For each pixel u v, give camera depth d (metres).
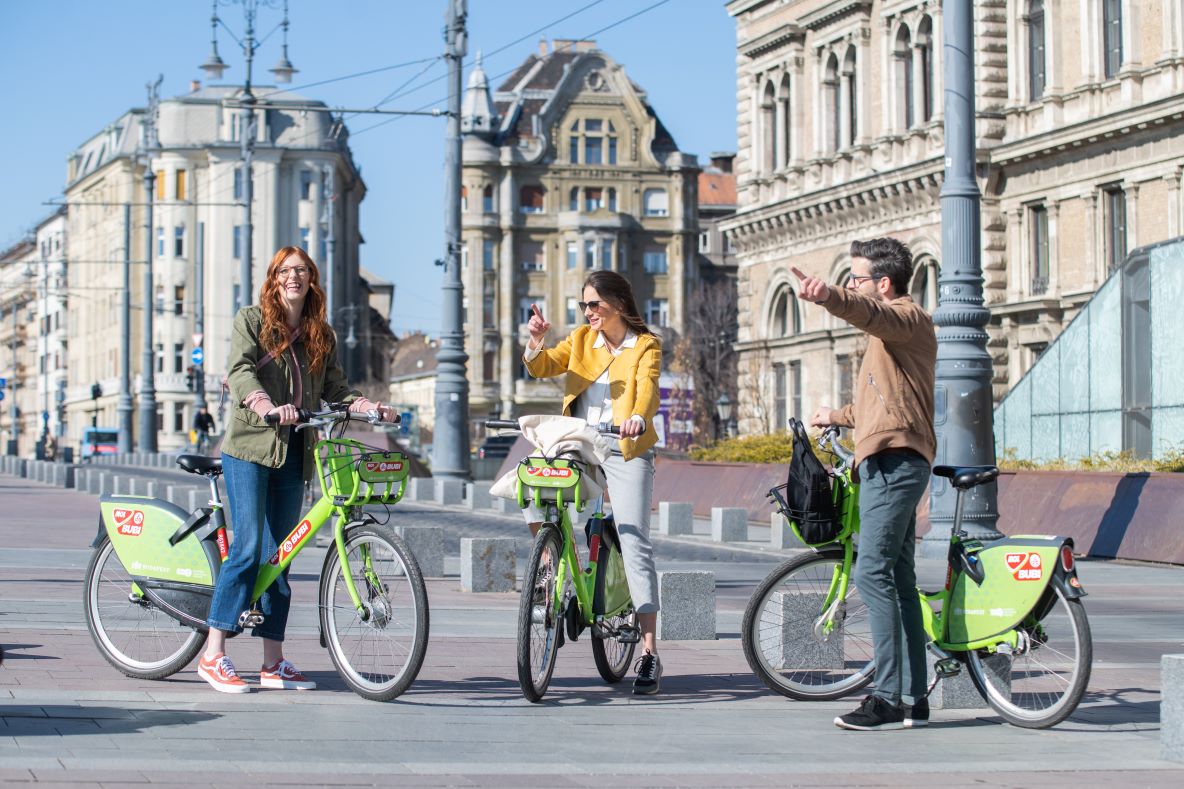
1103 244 37.28
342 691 8.01
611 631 8.30
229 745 6.43
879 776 6.27
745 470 29.14
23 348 146.88
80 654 9.02
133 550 8.28
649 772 6.18
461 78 32.62
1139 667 9.71
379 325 140.25
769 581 8.19
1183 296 24.61
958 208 19.25
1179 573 17.75
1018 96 39.91
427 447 82.00
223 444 8.04
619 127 99.44
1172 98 34.03
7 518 25.56
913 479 7.42
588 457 8.08
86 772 5.77
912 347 7.48
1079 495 20.67
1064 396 28.47
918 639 7.58
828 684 8.26
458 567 17.11
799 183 48.94
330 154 103.50
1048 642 7.56
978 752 6.86
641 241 100.00
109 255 110.00
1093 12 37.28
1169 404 25.00
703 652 10.27
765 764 6.43
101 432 99.75
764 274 51.34
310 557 17.38
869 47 45.31
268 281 8.13
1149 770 6.47
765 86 51.09
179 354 103.44
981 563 7.66
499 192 98.00
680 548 22.09
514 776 6.03
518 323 98.12
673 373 76.44
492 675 8.71
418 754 6.41
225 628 7.89
